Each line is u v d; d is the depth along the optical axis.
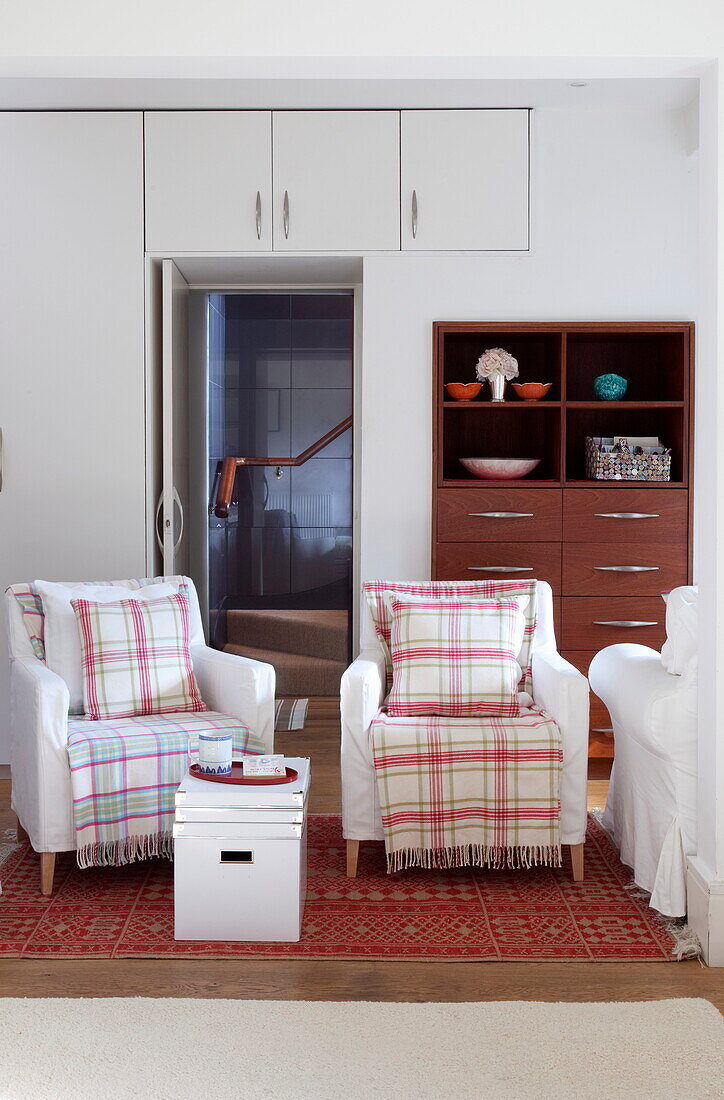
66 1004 2.25
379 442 4.31
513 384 4.43
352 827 2.97
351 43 2.51
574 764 2.94
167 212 4.25
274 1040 2.11
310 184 4.24
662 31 2.51
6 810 3.73
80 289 4.27
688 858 2.61
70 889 2.92
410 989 2.33
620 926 2.67
